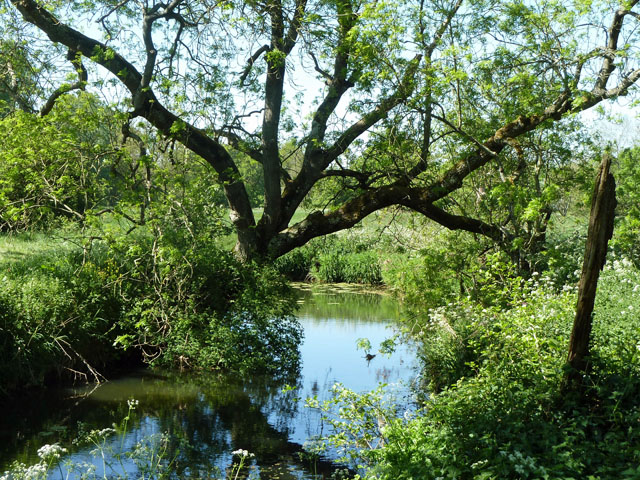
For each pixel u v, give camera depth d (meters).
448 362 11.27
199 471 8.13
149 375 13.24
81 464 8.19
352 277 30.80
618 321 9.63
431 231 17.73
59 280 13.32
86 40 14.69
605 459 5.31
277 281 15.22
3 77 14.62
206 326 14.07
